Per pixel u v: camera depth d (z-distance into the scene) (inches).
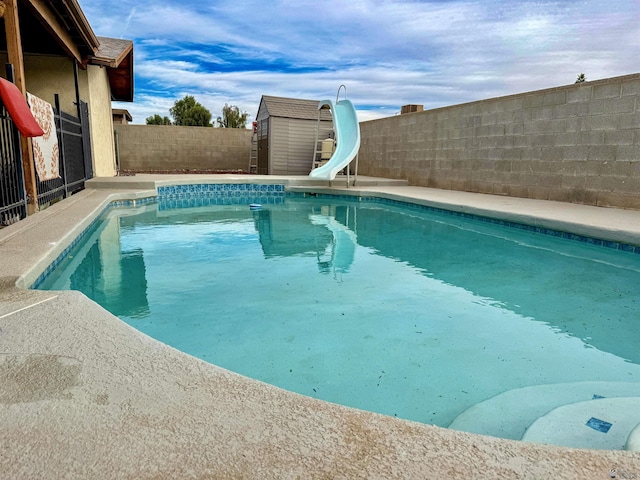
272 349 89.8
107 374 53.4
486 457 39.3
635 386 75.5
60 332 65.7
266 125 533.3
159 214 267.0
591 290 128.8
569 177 252.7
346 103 426.3
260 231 221.8
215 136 634.2
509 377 78.9
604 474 37.0
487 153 314.0
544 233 198.2
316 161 538.9
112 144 498.0
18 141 168.2
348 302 118.3
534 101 273.6
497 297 122.8
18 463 37.7
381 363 84.1
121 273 143.3
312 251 179.8
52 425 43.2
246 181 378.3
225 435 41.9
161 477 36.3
